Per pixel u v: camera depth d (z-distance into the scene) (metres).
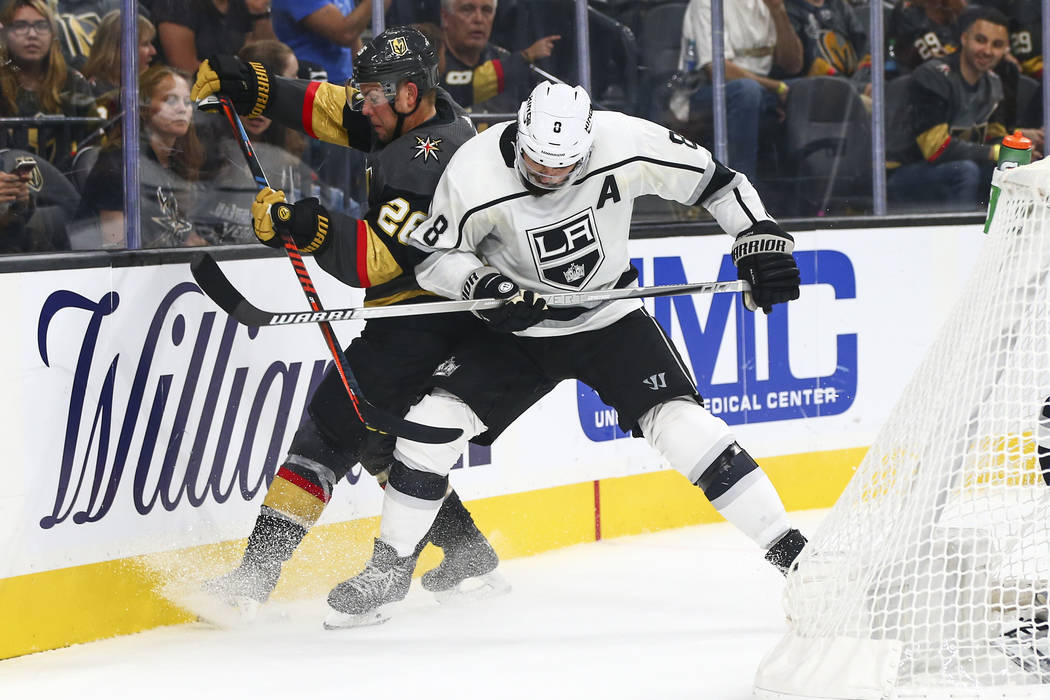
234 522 12.80
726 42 17.08
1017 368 8.98
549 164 10.20
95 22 13.05
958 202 19.38
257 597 11.73
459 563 12.48
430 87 11.41
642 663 10.11
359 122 12.28
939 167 19.12
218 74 11.98
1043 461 8.93
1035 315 8.98
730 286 11.42
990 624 8.63
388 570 11.52
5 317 10.80
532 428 15.02
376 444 12.13
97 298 11.44
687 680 9.60
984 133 19.39
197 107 12.67
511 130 10.76
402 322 11.98
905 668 8.59
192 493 12.36
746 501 11.12
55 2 12.85
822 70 17.77
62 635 11.23
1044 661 8.60
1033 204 9.00
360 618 11.62
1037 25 19.55
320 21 14.73
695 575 13.67
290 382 13.24
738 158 17.44
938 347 9.55
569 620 11.82
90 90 13.12
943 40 18.86
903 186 18.92
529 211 10.77
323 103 12.27
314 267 13.40
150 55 13.60
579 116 10.24
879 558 8.95
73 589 11.30
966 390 9.02
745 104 17.34
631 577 13.65
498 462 14.74
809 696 8.59
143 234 13.70
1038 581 9.06
